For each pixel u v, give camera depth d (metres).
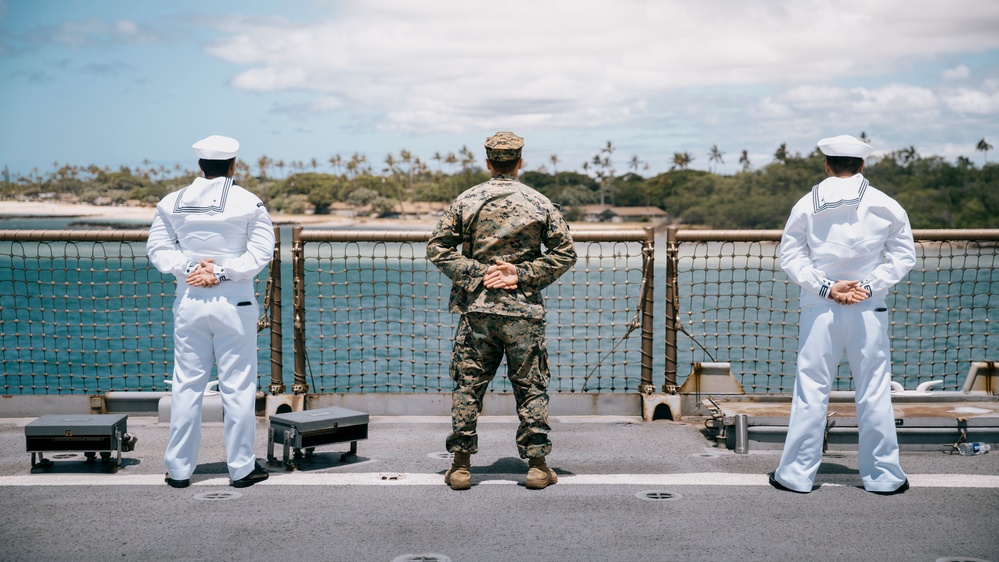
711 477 4.47
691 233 5.90
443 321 35.38
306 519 3.80
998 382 5.91
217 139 4.35
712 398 5.91
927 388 5.86
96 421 4.61
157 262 4.28
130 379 23.61
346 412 4.80
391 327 33.62
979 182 199.75
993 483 4.32
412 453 5.01
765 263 41.31
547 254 4.20
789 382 18.08
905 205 198.50
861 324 4.09
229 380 4.30
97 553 3.38
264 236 4.31
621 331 35.03
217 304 4.25
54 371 23.88
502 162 4.19
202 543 3.50
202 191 4.29
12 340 28.89
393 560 3.30
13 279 6.64
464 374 4.23
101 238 6.51
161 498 4.12
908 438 4.95
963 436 4.93
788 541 3.49
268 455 4.71
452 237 4.20
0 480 4.43
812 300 4.17
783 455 4.25
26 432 4.50
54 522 3.76
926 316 32.91
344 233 6.06
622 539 3.52
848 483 4.34
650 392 5.99
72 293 39.44
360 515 3.86
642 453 5.00
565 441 5.30
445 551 3.40
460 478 4.26
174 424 4.29
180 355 4.32
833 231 4.10
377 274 45.19
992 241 5.98
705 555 3.34
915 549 3.40
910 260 4.02
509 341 4.12
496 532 3.62
